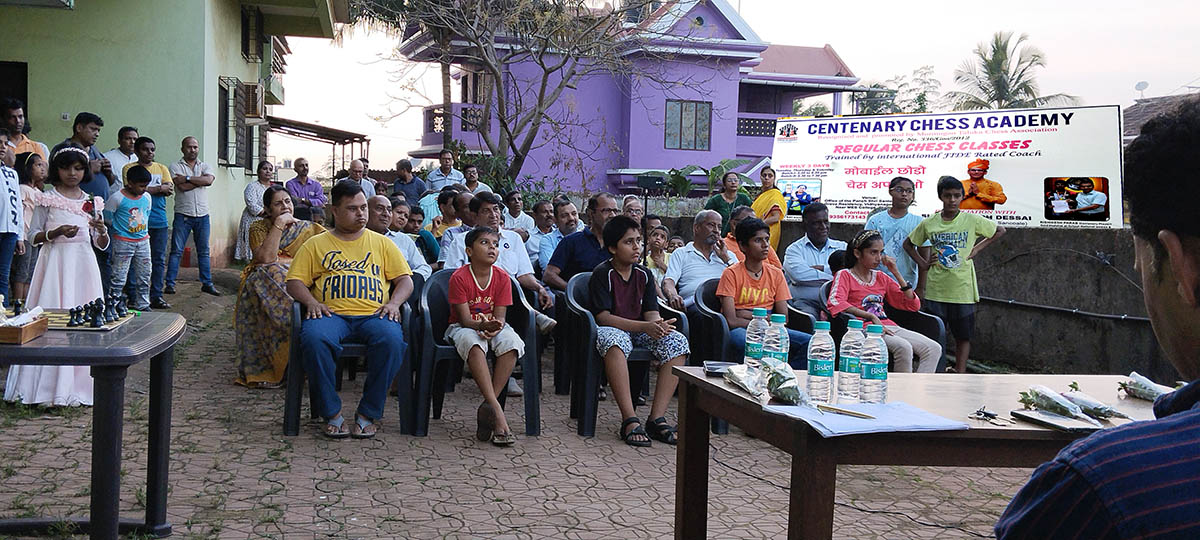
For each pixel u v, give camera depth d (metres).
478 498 4.26
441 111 26.03
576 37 16.28
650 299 5.82
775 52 29.06
